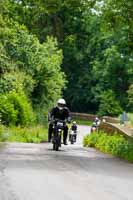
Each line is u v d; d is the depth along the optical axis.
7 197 18.98
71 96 186.50
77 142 82.69
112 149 46.69
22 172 26.61
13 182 22.89
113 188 22.94
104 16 47.69
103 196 20.38
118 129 55.56
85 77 184.88
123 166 33.50
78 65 186.62
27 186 21.95
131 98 81.81
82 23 179.88
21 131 73.25
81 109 187.88
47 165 30.92
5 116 75.06
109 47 180.62
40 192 20.53
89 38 183.75
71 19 174.88
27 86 86.94
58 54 98.25
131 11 46.75
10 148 44.84
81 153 43.81
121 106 162.62
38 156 37.31
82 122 156.50
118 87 167.88
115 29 48.88
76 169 29.67
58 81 95.00
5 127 71.69
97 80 183.38
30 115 83.19
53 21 168.88
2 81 79.75
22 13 80.00
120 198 20.20
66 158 36.91
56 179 24.61
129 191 22.36
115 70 167.50
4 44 84.75
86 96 184.62
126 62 165.88
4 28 82.94
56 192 20.73
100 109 152.62
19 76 83.38
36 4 50.03
